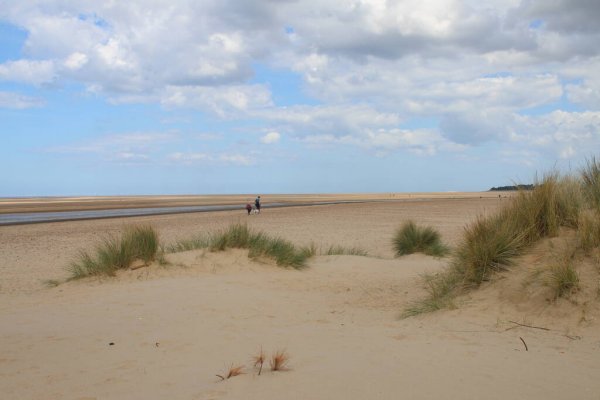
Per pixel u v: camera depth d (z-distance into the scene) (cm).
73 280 1062
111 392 415
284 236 2275
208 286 938
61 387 432
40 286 1059
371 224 2936
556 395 368
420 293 805
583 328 539
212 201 10012
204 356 507
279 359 450
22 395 417
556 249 675
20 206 7306
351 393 379
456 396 368
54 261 1567
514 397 365
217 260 1149
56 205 7762
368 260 1286
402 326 620
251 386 404
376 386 392
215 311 742
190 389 409
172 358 505
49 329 651
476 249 713
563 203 734
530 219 723
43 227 3011
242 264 1145
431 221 2956
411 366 441
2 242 2169
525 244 715
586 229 648
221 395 388
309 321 674
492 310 626
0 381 452
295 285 979
